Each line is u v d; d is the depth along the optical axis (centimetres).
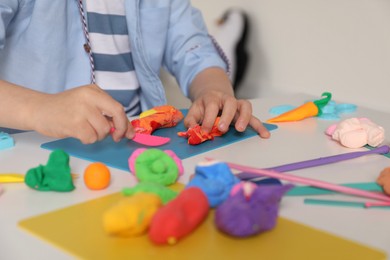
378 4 119
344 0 125
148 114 70
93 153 58
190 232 36
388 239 37
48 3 85
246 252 34
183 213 36
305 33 134
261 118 78
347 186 47
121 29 97
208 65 98
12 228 39
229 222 36
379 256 34
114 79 98
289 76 140
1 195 45
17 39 86
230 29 145
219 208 37
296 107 83
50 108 58
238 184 41
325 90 134
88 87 60
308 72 136
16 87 63
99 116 57
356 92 128
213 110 67
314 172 52
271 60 143
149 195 38
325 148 61
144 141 62
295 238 36
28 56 87
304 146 62
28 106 59
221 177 42
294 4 134
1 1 77
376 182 48
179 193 40
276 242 36
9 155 58
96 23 93
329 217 41
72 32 91
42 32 86
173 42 103
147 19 98
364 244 36
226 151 60
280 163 55
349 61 127
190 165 54
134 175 50
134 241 36
